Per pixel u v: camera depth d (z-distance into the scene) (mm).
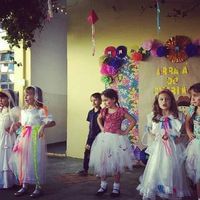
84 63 7957
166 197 4445
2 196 5133
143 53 7203
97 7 7785
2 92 5609
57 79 10258
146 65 7215
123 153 5027
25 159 5152
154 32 7188
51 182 5918
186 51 6828
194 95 4539
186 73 6883
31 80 9375
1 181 5496
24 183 5203
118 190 5105
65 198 5008
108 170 4996
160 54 6988
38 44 9570
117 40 7562
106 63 7469
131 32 7414
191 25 6871
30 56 9336
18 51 9414
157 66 7121
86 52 7938
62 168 7051
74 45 8086
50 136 10016
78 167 7133
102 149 5059
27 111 5320
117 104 5301
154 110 4773
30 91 5340
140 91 7270
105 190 5184
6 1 6574
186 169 4535
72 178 6191
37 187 5145
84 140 7973
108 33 7664
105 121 5184
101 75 7688
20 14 6922
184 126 4656
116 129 5094
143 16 7293
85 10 7934
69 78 8156
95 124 6203
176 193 4445
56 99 10219
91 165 5270
